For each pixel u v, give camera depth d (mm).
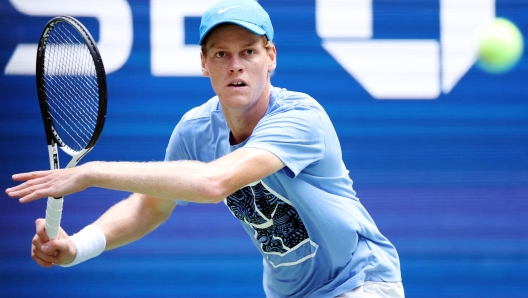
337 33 15984
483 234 16016
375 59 16000
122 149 15969
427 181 16000
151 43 15945
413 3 16016
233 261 16016
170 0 15961
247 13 9227
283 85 15969
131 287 16000
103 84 8859
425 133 16016
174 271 15984
